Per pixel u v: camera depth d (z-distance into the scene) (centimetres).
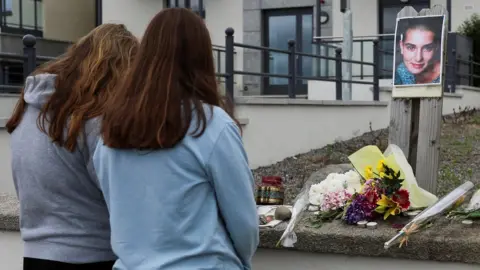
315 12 1764
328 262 272
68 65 251
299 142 991
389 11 1728
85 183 240
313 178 342
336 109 1085
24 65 709
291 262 277
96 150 214
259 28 1811
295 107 981
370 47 1304
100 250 242
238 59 1686
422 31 360
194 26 207
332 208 289
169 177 195
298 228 276
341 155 962
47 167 239
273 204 313
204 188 197
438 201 279
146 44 207
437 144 358
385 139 1075
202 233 195
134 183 198
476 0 1658
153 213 194
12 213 327
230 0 1836
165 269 191
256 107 904
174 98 197
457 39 1515
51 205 240
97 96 240
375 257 264
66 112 239
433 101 356
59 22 1903
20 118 254
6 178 662
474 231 262
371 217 280
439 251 252
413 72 362
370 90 1299
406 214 284
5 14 1716
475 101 1623
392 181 279
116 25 261
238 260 205
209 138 196
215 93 208
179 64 203
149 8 1916
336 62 1160
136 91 202
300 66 1289
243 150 203
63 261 237
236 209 198
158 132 193
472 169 797
